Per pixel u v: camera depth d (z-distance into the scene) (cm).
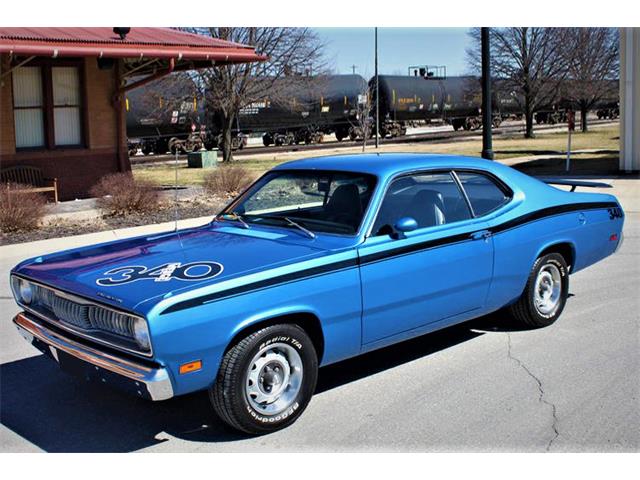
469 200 569
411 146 3684
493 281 574
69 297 441
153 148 3888
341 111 4431
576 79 4356
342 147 3956
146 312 389
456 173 568
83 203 1641
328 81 3825
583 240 659
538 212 613
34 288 488
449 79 5219
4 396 514
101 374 421
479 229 558
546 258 629
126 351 409
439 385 514
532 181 629
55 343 450
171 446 431
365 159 561
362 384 520
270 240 504
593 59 4300
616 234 701
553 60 4197
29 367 576
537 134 4581
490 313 638
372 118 4369
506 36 4250
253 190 588
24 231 1220
